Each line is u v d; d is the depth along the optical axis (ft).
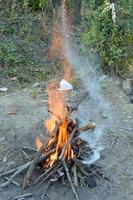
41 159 12.07
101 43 19.53
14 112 16.21
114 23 19.35
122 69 19.30
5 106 16.76
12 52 20.92
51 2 24.68
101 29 19.65
